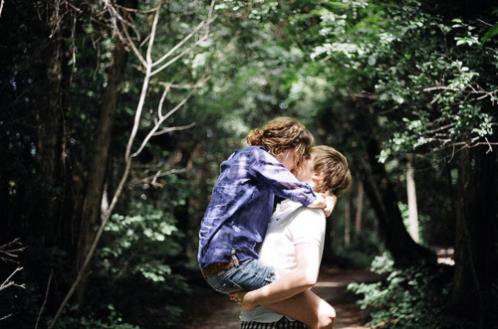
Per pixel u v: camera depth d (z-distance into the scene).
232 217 2.62
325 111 13.69
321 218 2.64
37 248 7.02
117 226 8.45
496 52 5.52
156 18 6.90
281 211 2.72
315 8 8.10
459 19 5.68
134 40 8.23
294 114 17.50
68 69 7.98
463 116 5.54
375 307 9.55
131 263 9.16
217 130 17.00
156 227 9.26
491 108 5.88
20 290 6.39
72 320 7.00
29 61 6.98
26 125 7.08
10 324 6.29
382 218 11.96
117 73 7.95
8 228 7.02
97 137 7.89
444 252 12.83
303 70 11.09
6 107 6.76
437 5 6.46
